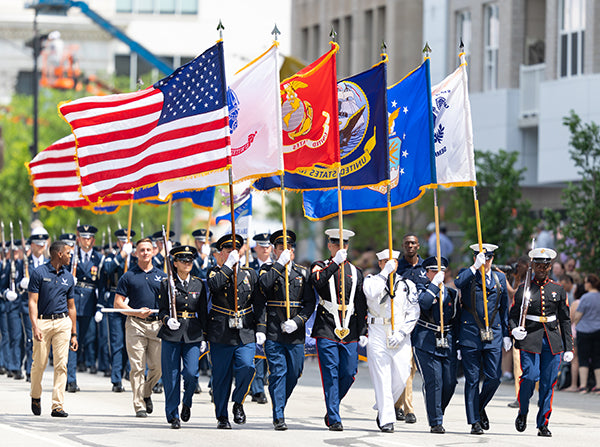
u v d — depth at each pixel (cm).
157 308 4116
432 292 3694
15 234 13062
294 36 12988
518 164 8750
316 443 3369
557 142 8125
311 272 3703
